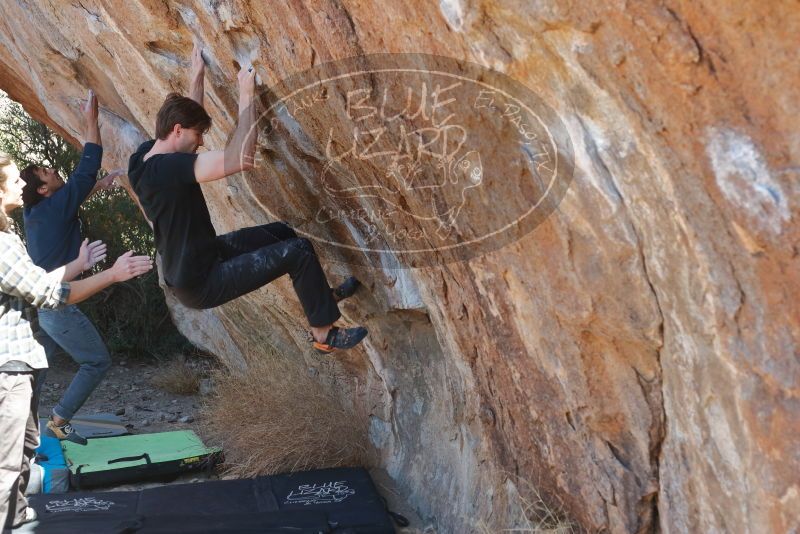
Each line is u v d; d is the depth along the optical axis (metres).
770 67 1.33
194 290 2.84
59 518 3.47
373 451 4.41
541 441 2.54
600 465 2.27
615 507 2.26
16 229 7.76
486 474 3.12
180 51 3.31
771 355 1.53
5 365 2.93
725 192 1.49
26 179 4.14
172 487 3.91
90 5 3.62
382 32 2.03
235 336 5.98
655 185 1.64
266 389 4.70
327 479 4.01
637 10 1.44
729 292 1.58
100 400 6.35
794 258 1.43
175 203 2.71
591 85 1.63
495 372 2.68
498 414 2.81
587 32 1.54
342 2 2.08
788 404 1.52
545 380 2.37
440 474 3.61
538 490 2.66
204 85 3.16
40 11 4.28
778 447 1.57
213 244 2.88
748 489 1.69
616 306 1.93
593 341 2.11
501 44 1.74
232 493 3.85
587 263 1.94
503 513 2.91
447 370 3.35
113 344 7.52
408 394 3.98
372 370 4.36
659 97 1.51
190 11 2.82
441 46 1.89
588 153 1.76
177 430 5.27
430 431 3.78
